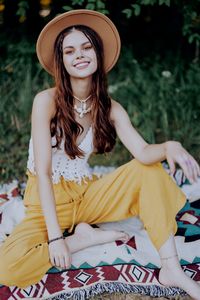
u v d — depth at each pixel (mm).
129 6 4445
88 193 2574
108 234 2500
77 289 2299
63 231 2598
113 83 4230
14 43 4395
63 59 2391
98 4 3691
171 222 2324
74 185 2564
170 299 2299
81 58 2355
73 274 2346
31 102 4027
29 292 2289
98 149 2588
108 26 2420
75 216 2561
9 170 3518
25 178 3459
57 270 2363
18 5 4121
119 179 2520
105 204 2551
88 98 2467
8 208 2867
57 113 2430
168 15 4621
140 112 3990
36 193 2506
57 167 2523
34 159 2430
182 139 3887
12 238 2346
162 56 4512
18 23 4520
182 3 4098
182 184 3219
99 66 2418
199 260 2479
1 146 3748
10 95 4098
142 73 4250
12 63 4258
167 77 4215
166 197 2361
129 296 2305
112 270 2363
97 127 2498
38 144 2391
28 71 4164
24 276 2268
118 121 2559
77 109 2461
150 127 3893
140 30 4648
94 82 2447
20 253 2268
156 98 4109
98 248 2492
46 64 2492
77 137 2492
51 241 2314
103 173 3420
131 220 2771
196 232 2666
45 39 2387
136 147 2480
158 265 2428
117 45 2504
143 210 2369
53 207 2371
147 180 2402
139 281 2330
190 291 2240
